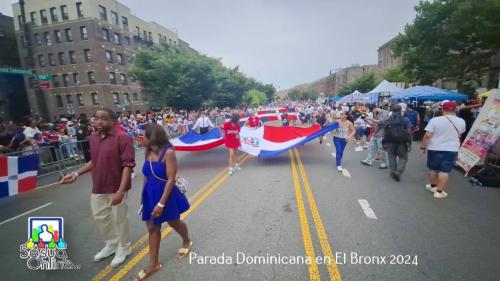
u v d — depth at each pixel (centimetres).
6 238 424
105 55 3153
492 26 1446
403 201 503
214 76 2900
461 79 1861
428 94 1314
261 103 7288
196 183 669
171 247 360
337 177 682
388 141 644
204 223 430
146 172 293
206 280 289
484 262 307
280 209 479
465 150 702
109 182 319
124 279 300
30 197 648
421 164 806
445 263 307
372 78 4772
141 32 3944
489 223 405
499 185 577
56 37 3112
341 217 437
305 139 829
